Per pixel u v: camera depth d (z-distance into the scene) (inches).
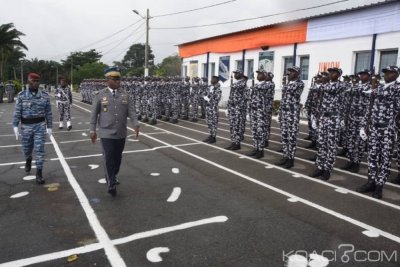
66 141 450.9
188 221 203.3
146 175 295.9
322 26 688.4
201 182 277.9
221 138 484.7
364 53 625.0
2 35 1888.5
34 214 212.4
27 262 159.9
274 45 818.2
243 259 162.2
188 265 157.3
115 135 243.0
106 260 161.6
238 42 940.0
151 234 187.0
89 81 1195.9
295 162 348.5
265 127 361.4
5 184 268.5
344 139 375.9
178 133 524.4
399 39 556.4
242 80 395.2
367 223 201.9
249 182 278.8
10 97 1255.5
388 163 242.5
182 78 709.9
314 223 201.3
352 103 315.6
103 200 236.5
